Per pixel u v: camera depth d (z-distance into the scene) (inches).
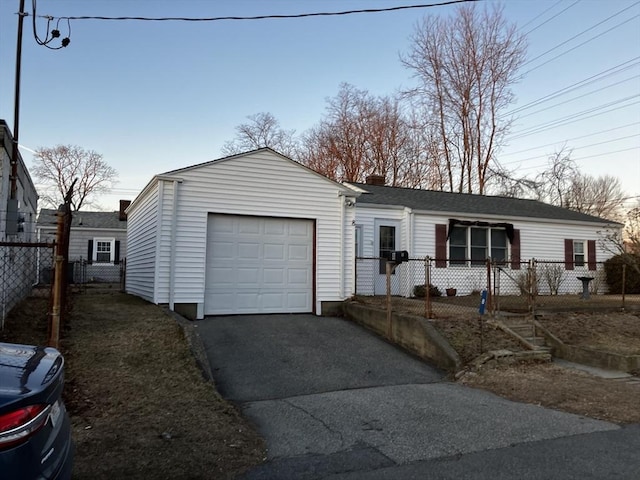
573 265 722.2
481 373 305.3
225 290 422.6
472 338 354.3
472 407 235.5
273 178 440.5
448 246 637.9
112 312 369.7
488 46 1143.0
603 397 258.4
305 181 453.7
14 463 84.7
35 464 88.7
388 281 388.2
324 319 432.5
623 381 299.0
